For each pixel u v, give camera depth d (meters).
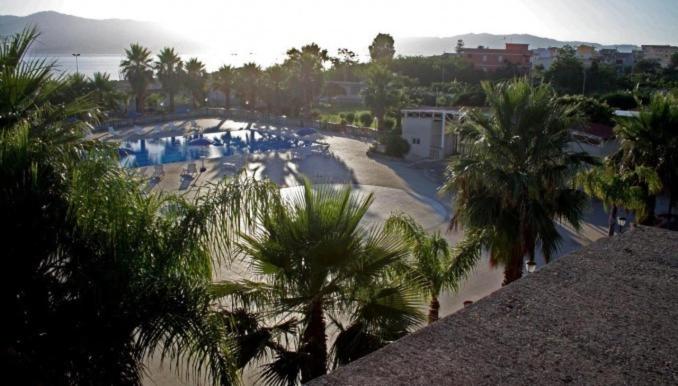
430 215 24.38
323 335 6.91
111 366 5.09
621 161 15.98
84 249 5.39
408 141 39.97
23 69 6.15
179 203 6.33
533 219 11.12
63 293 5.28
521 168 11.48
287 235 6.43
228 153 42.44
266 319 6.98
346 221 6.51
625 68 90.19
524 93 11.22
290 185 29.78
